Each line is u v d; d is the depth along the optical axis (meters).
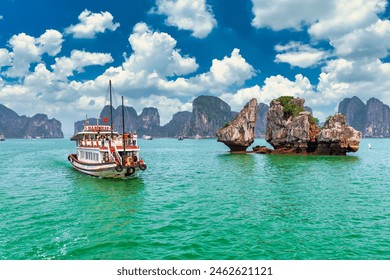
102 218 21.38
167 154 91.00
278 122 79.56
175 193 29.70
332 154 71.06
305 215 21.81
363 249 15.93
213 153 92.38
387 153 84.25
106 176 37.41
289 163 55.84
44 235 18.02
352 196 27.80
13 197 28.00
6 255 15.37
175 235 17.94
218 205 24.80
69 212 22.89
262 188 31.88
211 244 16.59
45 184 34.75
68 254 15.50
